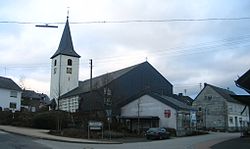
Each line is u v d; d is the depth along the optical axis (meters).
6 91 64.62
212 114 73.56
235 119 75.19
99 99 56.56
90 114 53.22
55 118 44.78
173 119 49.62
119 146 27.05
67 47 72.75
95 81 63.62
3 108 61.50
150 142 33.31
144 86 61.53
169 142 33.19
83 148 23.41
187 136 47.19
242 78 27.47
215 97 73.88
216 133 56.28
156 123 51.66
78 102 61.53
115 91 57.19
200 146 27.38
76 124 46.59
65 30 73.94
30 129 42.12
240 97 29.72
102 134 37.47
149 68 63.41
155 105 52.38
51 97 72.94
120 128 48.16
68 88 70.94
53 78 73.00
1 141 25.11
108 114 41.28
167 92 64.94
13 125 48.16
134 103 55.59
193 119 54.56
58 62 71.75
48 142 27.66
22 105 75.81
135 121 53.84
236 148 24.50
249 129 46.19
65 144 26.84
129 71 60.12
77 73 72.75
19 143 24.25
